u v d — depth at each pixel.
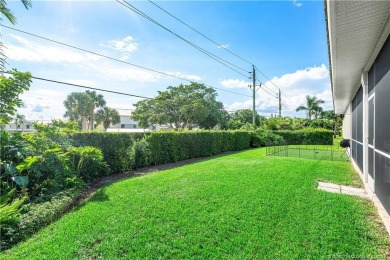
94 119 29.00
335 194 4.95
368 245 2.87
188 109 33.28
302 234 3.10
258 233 3.13
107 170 6.99
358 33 3.73
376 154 4.80
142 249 2.76
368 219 3.69
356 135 8.88
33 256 2.65
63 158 5.22
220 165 8.86
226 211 3.89
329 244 2.86
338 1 2.80
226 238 3.02
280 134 24.19
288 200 4.46
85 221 3.55
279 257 2.61
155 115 34.47
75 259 2.58
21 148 4.39
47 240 3.00
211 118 38.28
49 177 5.03
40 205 3.97
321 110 40.06
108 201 4.48
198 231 3.20
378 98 4.60
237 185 5.58
